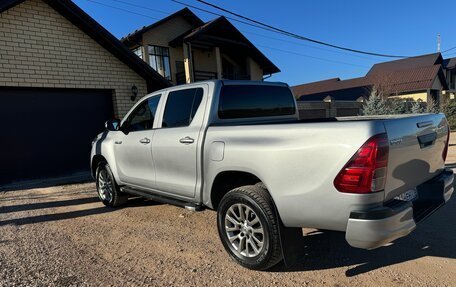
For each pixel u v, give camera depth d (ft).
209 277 11.09
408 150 10.03
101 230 16.03
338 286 10.23
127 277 11.27
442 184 11.73
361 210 8.81
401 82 110.83
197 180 13.05
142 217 17.81
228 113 13.51
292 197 9.95
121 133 18.07
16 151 29.09
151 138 15.34
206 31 61.62
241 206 11.46
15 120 29.07
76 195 23.84
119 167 18.24
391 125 9.36
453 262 11.48
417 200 11.21
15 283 11.00
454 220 15.43
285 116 15.99
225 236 12.06
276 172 10.27
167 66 66.64
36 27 29.63
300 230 10.94
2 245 14.42
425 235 13.83
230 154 11.57
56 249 13.83
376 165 8.71
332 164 9.14
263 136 10.81
